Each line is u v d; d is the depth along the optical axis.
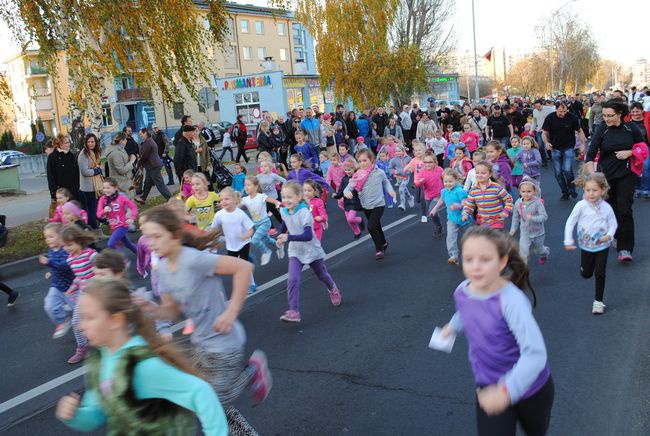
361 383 4.82
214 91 20.06
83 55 14.84
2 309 8.01
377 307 6.75
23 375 5.64
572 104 24.97
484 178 7.55
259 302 7.29
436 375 4.86
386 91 31.66
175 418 2.65
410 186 17.41
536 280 7.29
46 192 22.36
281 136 20.72
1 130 55.69
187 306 3.50
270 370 5.21
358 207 9.62
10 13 14.74
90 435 4.35
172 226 3.40
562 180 12.73
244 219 7.39
